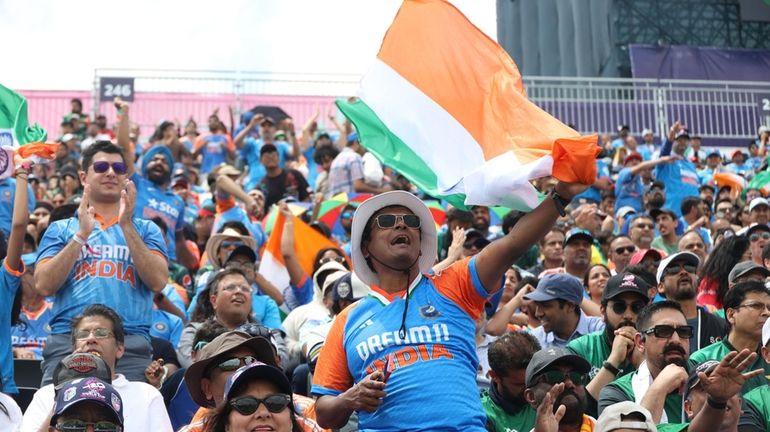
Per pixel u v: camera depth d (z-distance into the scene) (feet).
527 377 30.12
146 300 37.91
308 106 118.93
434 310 25.27
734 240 44.93
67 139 94.22
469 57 29.76
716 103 117.60
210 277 43.16
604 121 117.19
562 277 40.06
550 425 27.02
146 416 32.32
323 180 84.48
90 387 26.91
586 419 30.37
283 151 94.02
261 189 78.02
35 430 31.35
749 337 35.06
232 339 28.30
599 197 83.10
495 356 32.48
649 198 69.72
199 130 117.39
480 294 25.49
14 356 43.75
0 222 53.36
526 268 57.93
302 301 51.49
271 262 52.75
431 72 30.12
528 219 25.17
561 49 123.65
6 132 41.91
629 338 34.88
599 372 34.68
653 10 124.77
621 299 36.58
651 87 117.80
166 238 56.13
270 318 45.57
